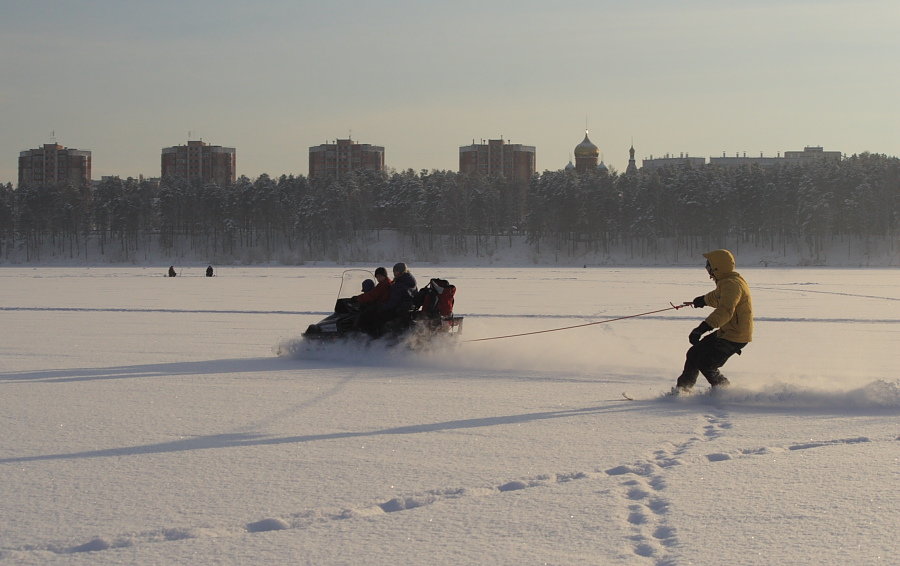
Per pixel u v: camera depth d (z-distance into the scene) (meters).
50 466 6.89
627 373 12.52
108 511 5.71
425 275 71.50
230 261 127.12
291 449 7.50
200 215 141.00
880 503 5.85
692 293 38.66
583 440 7.88
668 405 9.83
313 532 5.30
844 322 22.89
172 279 58.78
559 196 132.38
